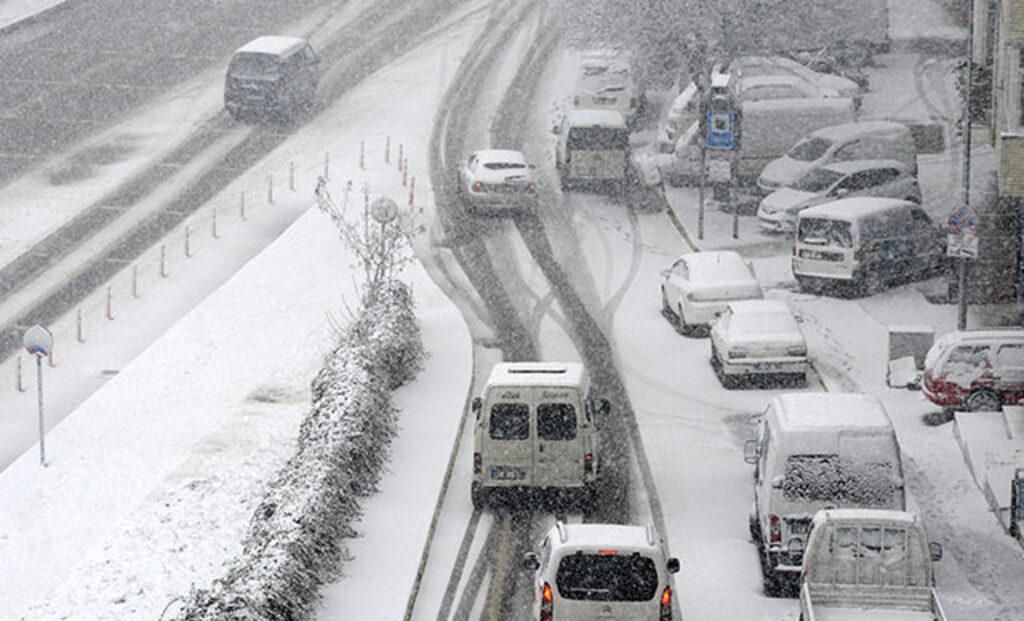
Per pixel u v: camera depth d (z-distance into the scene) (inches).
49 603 2886.3
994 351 3619.6
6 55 7249.0
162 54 7372.1
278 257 5039.4
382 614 2733.8
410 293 4478.3
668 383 4023.1
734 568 2955.2
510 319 4566.9
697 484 3385.8
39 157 6107.3
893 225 4628.4
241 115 6535.4
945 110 6171.3
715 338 4057.6
